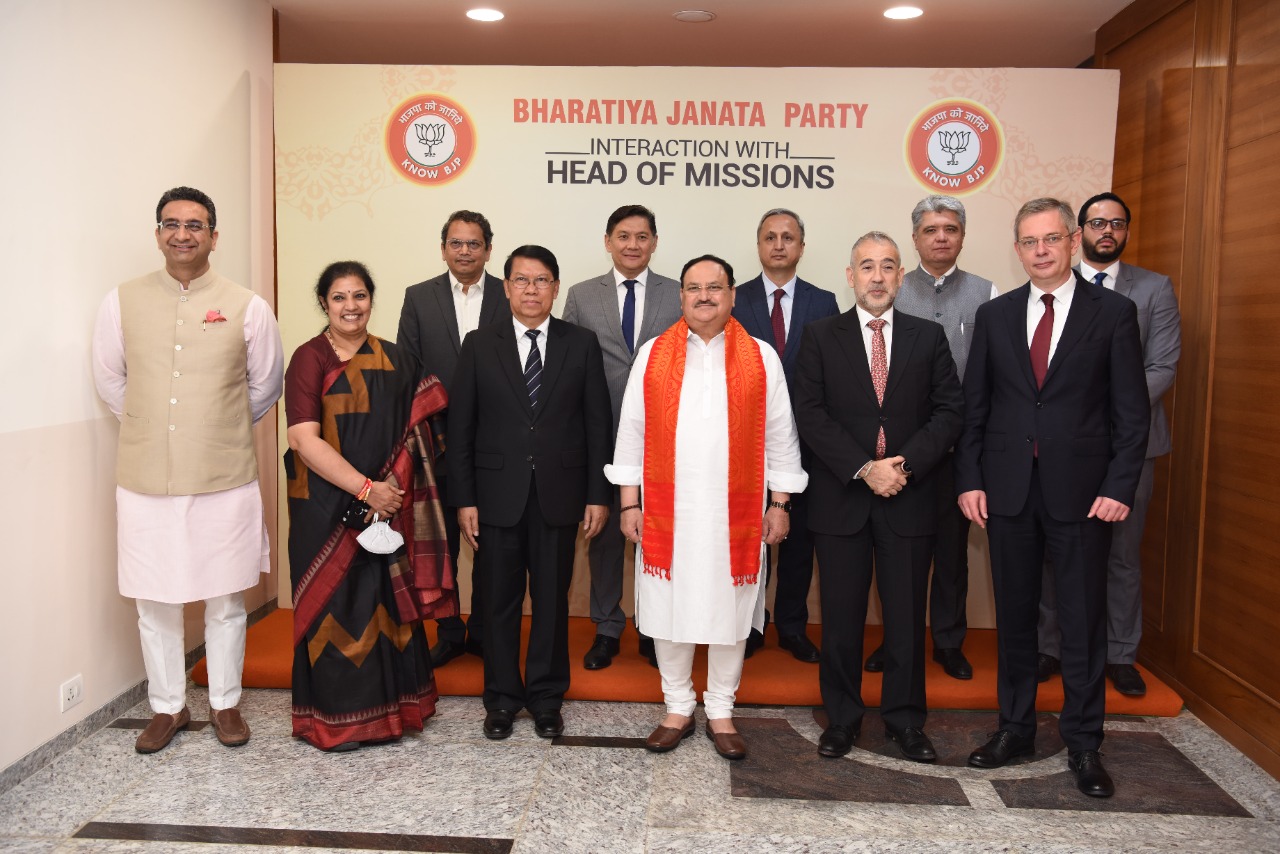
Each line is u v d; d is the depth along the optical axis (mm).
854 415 2945
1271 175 3055
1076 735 2859
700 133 4086
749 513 2918
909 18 4336
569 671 3277
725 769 2926
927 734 3174
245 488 3051
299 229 4125
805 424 2971
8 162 2674
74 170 2951
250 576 3080
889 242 2924
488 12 4332
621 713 3344
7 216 2678
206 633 3090
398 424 3035
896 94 4051
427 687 3170
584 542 4277
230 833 2539
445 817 2635
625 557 4254
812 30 4562
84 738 3072
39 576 2855
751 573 2939
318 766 2924
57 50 2863
